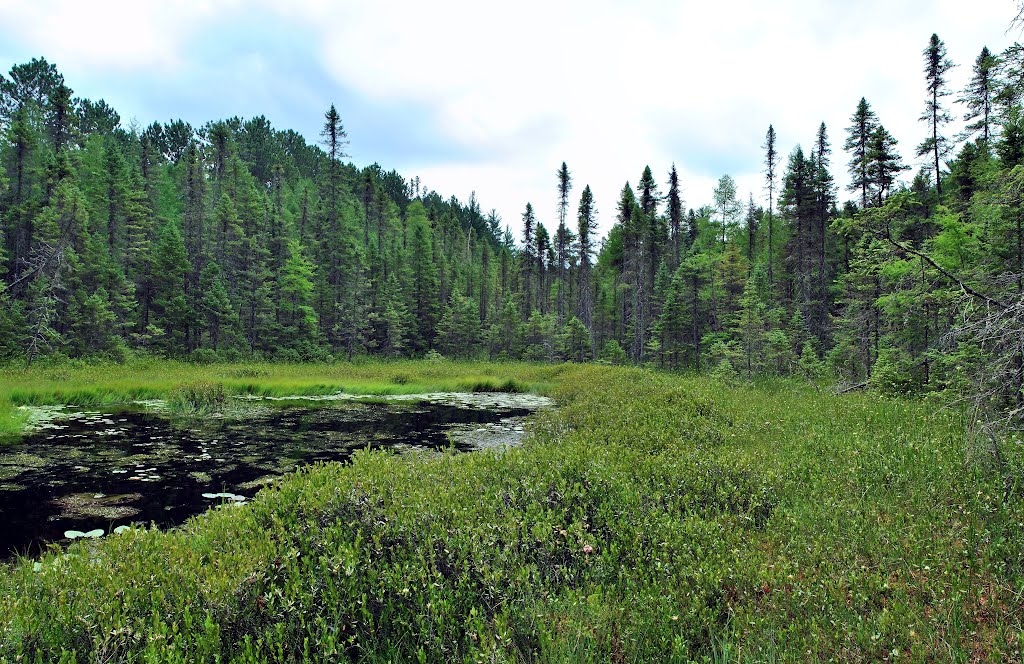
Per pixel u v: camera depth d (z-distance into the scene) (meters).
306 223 60.47
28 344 29.31
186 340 39.12
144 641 3.15
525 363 48.25
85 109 71.81
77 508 7.59
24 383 20.31
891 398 12.45
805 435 9.15
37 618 3.21
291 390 23.16
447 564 4.09
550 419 14.17
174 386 20.39
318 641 3.20
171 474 9.45
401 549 4.23
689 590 3.89
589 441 9.52
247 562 3.91
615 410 13.50
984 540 4.21
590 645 3.19
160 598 3.51
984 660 2.99
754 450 8.45
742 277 41.94
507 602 3.85
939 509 4.93
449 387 26.67
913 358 13.33
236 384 22.52
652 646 3.33
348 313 47.78
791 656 3.10
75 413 15.74
